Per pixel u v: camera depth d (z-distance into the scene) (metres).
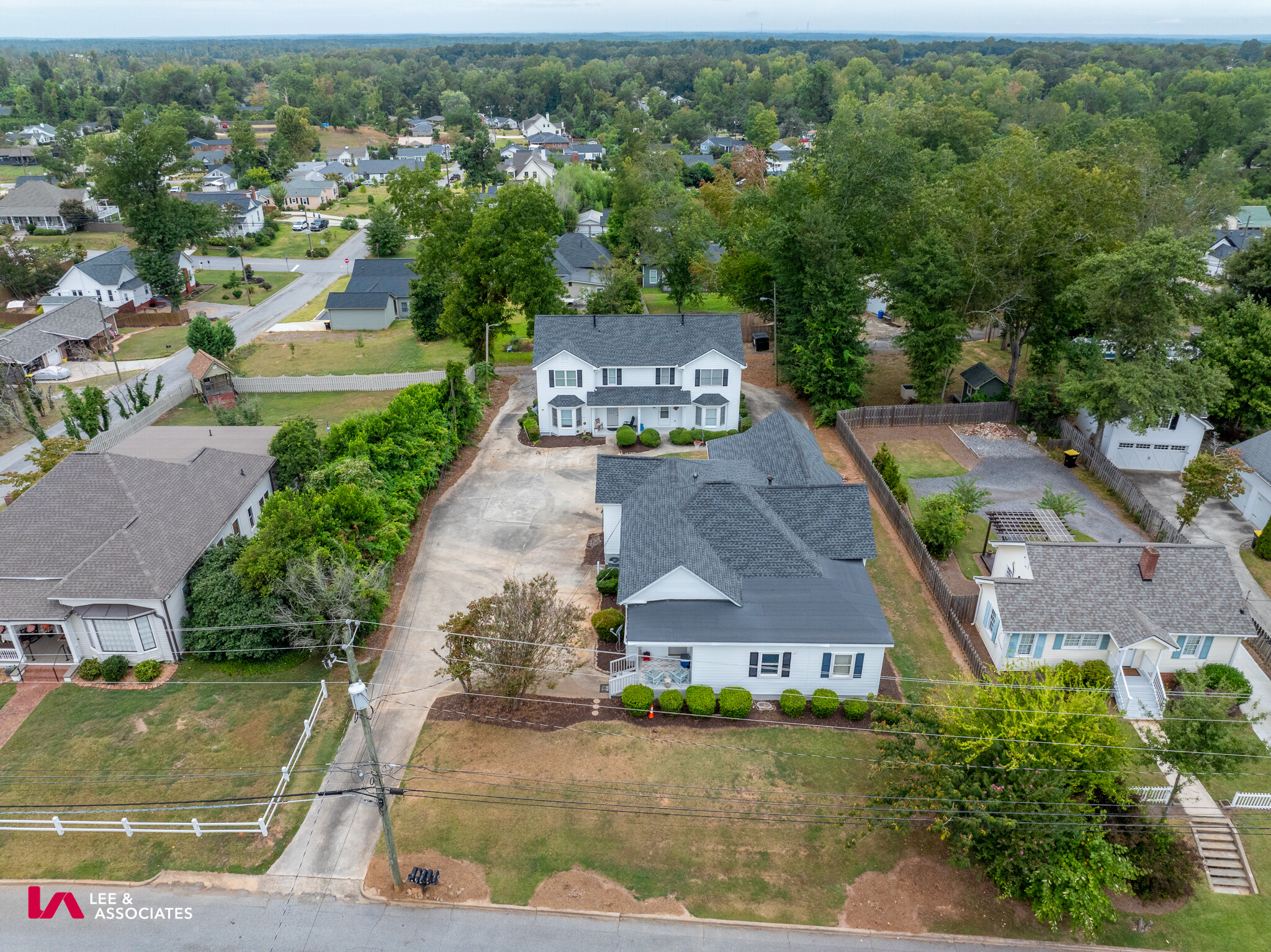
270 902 24.64
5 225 117.88
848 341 59.47
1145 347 50.69
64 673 33.38
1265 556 42.81
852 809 25.50
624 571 34.53
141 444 47.06
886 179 61.53
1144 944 24.33
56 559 34.31
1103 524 46.38
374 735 30.69
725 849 26.59
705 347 56.34
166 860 25.78
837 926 24.41
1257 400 52.22
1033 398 57.38
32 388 63.38
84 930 23.52
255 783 28.38
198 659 34.31
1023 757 23.81
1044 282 57.19
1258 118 151.50
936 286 57.34
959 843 24.14
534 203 71.06
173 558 34.97
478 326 71.50
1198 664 34.28
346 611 32.91
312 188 151.62
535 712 32.00
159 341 80.25
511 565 41.62
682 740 30.80
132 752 29.50
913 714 27.33
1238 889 26.12
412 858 26.05
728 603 33.38
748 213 76.75
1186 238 51.38
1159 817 27.78
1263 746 28.41
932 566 39.72
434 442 51.09
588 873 25.73
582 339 56.97
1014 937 24.33
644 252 91.75
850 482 49.47
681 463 40.97
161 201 91.94
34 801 27.45
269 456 46.59
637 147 143.62
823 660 32.12
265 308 92.62
